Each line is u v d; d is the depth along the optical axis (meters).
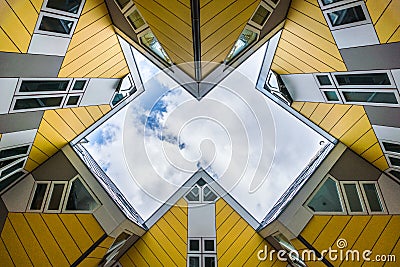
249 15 5.46
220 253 8.13
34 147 6.61
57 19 4.86
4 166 6.06
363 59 4.99
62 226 6.65
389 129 5.69
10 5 3.86
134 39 6.58
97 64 6.71
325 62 5.98
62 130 7.16
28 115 5.57
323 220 6.54
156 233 8.47
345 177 6.96
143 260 8.21
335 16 4.95
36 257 6.51
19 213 6.75
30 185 7.07
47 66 5.19
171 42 5.85
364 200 6.66
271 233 7.46
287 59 7.25
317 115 7.78
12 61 4.37
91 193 6.89
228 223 8.45
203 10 4.63
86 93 6.99
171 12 4.93
